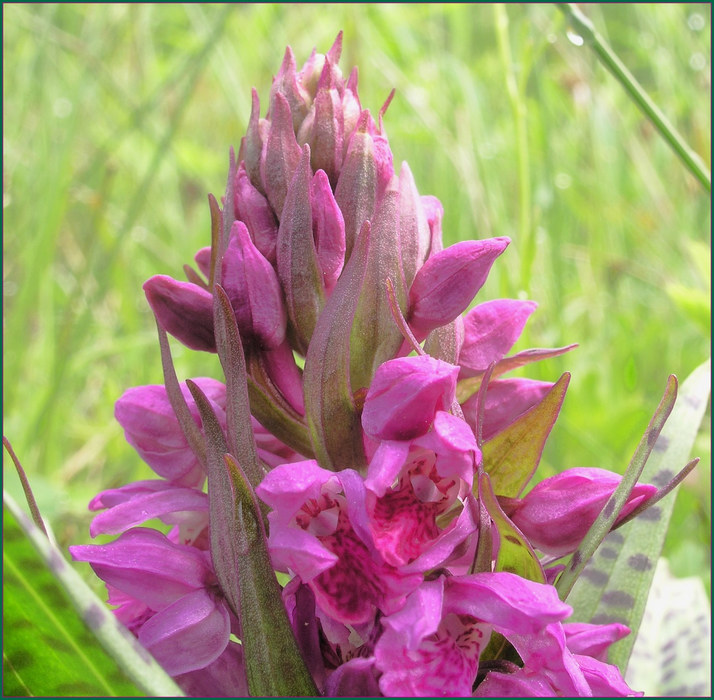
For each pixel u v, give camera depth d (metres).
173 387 0.12
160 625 0.12
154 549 0.12
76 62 0.34
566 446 0.25
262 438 0.13
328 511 0.11
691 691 0.16
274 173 0.12
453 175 0.30
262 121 0.13
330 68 0.13
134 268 0.33
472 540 0.11
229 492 0.11
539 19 0.34
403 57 0.36
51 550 0.10
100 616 0.10
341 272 0.12
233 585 0.11
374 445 0.12
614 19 0.41
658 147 0.37
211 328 0.12
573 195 0.34
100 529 0.12
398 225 0.12
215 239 0.13
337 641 0.11
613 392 0.29
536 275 0.29
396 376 0.11
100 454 0.27
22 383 0.28
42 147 0.30
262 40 0.36
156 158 0.27
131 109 0.31
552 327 0.27
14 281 0.30
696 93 0.37
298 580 0.11
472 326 0.13
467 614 0.11
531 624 0.11
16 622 0.10
